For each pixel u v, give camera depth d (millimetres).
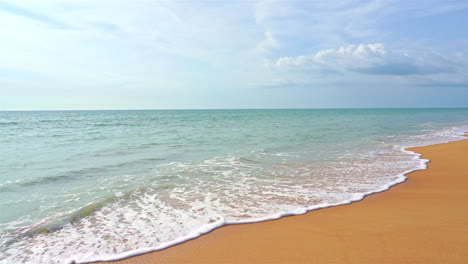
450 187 8070
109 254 4465
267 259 4191
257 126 36094
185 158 12930
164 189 8070
